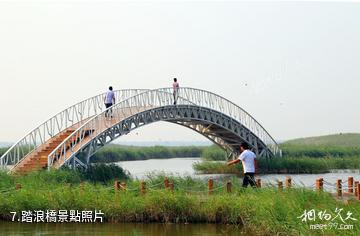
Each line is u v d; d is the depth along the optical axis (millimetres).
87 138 36438
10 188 25031
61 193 23266
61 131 38500
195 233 19812
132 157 100250
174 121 51781
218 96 53062
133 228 20984
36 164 33406
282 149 70688
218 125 53500
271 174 52594
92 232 20281
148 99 43500
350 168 57938
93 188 25016
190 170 61188
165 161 97812
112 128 38938
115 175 35375
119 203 22469
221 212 21656
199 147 117000
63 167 32688
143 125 42750
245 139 58000
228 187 23500
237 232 19875
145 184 24156
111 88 39719
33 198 23062
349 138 90375
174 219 22047
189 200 22172
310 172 54375
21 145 35219
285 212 18469
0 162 33531
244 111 57312
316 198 19656
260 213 19234
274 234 18344
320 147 74812
